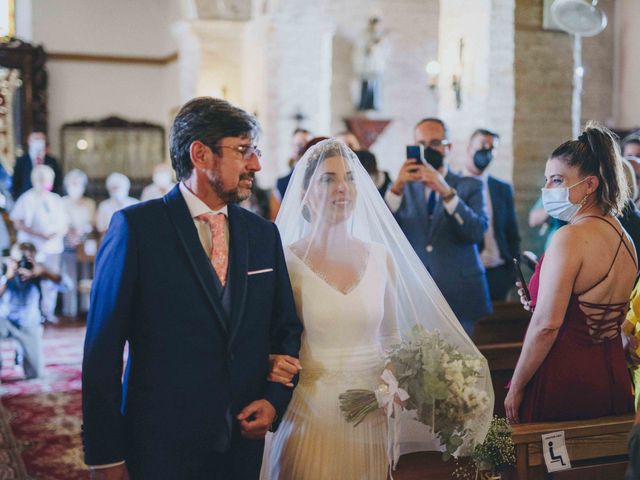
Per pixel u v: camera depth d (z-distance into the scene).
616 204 3.21
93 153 14.16
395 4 11.98
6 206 11.07
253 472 2.69
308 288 2.97
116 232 2.59
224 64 10.95
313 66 10.45
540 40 7.18
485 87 7.16
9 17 13.82
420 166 4.69
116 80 14.37
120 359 2.55
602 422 3.23
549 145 7.27
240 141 2.63
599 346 3.25
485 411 2.98
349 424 2.94
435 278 4.80
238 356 2.64
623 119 11.44
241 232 2.73
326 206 3.01
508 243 6.12
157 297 2.56
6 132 13.25
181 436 2.55
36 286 7.32
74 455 5.22
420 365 2.90
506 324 5.62
